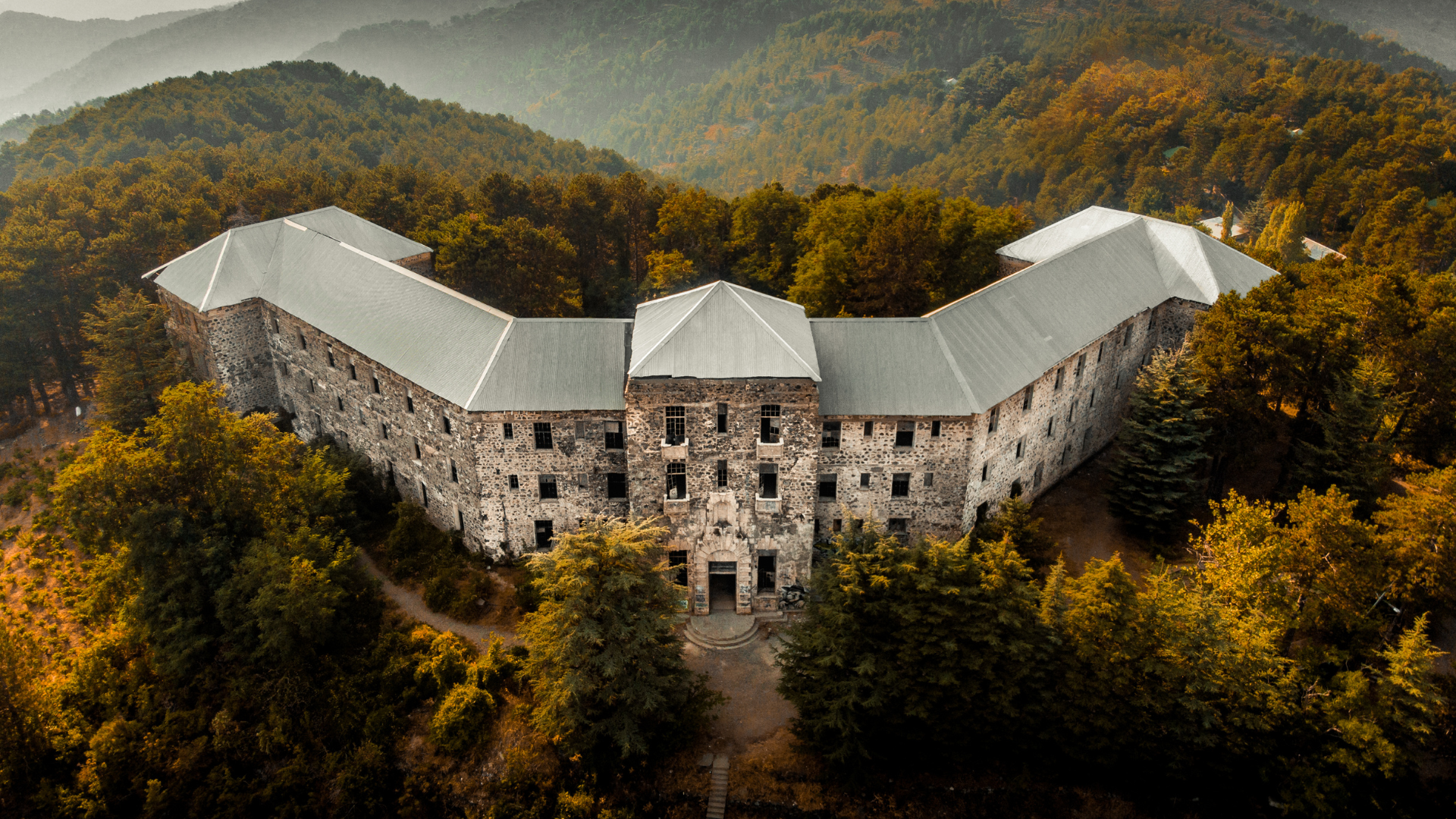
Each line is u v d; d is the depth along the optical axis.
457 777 54.38
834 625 50.31
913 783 52.72
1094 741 49.69
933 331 63.69
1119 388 81.69
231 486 62.59
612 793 52.59
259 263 87.94
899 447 62.12
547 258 99.69
